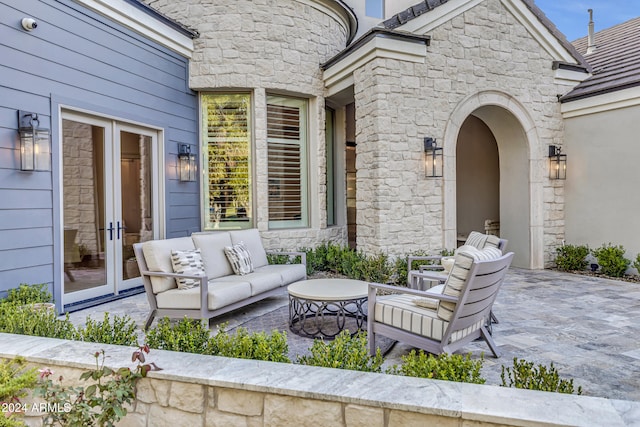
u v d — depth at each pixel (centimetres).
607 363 327
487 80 713
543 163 770
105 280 549
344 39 852
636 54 755
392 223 638
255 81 713
